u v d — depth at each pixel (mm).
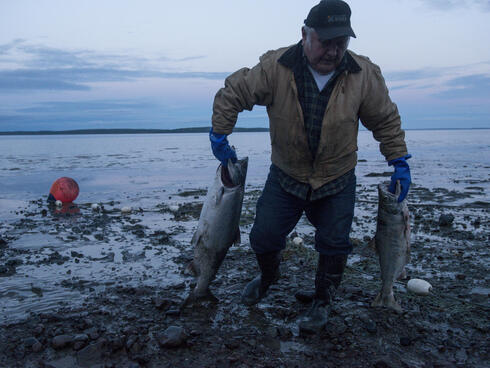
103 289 4371
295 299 4113
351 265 5184
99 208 9562
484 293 4262
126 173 18250
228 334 3377
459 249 5922
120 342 3139
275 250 3693
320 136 3238
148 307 3891
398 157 3502
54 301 4020
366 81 3246
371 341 3270
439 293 4238
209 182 14969
